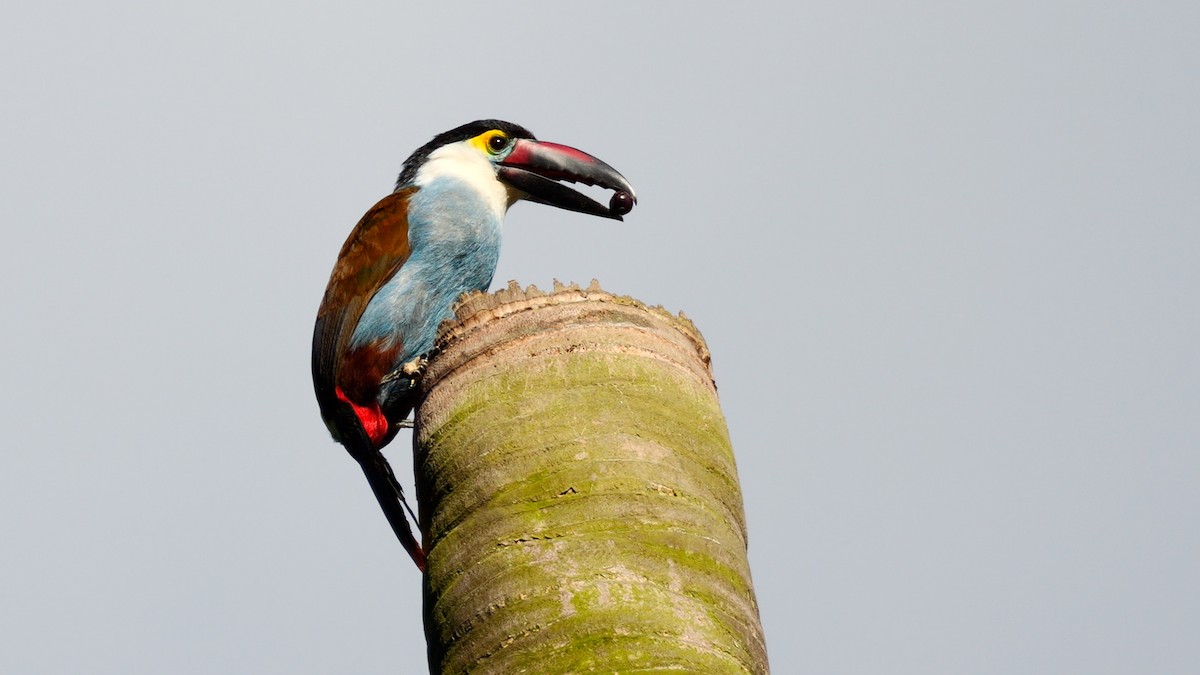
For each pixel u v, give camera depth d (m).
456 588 10.27
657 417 10.78
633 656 9.45
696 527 10.27
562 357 11.02
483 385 11.02
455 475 10.75
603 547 9.97
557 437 10.54
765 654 10.32
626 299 11.55
